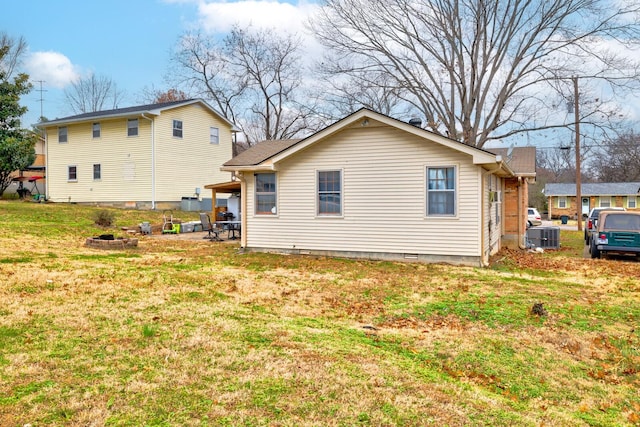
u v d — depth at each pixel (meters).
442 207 10.91
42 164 35.94
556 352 5.10
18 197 29.22
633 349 5.27
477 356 4.83
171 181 24.05
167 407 3.14
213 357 4.13
